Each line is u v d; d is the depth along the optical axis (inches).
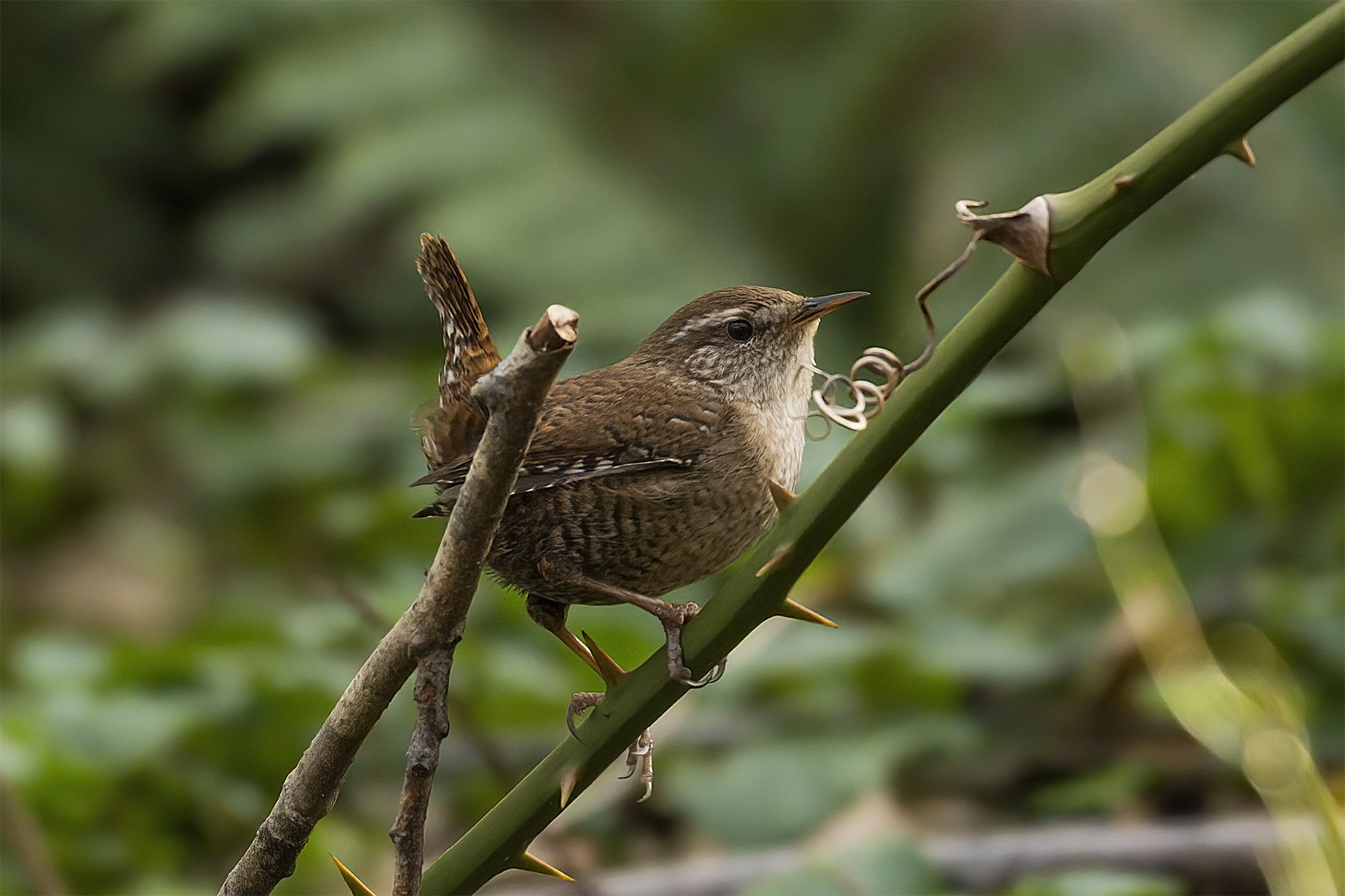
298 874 303.6
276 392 518.0
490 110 599.5
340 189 593.0
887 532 390.6
